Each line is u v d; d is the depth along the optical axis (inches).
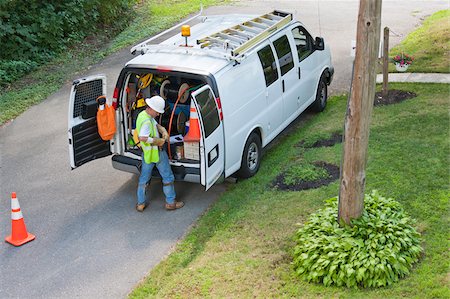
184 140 313.0
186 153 321.4
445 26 625.6
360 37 231.3
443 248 255.1
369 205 269.1
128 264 281.1
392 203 270.4
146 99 307.9
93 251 293.7
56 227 318.0
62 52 637.9
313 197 314.8
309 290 242.7
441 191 300.5
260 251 275.3
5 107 509.4
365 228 253.3
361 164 247.6
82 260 287.0
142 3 844.0
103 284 267.7
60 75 582.2
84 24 677.9
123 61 610.9
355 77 237.1
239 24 380.2
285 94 382.6
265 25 386.3
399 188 307.6
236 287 251.8
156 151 308.0
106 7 709.3
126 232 308.7
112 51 643.5
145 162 312.0
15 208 301.9
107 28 717.9
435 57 535.2
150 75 334.0
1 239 310.2
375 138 373.4
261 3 820.0
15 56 598.9
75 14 664.4
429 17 696.4
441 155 339.9
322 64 434.9
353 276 239.9
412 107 420.5
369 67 233.9
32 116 491.5
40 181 373.4
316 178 335.6
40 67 604.4
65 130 456.1
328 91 490.0
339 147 372.8
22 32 602.2
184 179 320.5
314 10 770.2
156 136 309.0
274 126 374.0
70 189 359.9
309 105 423.8
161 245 294.5
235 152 331.9
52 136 445.7
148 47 344.8
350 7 779.4
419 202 292.5
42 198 350.6
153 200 339.9
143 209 328.5
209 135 304.3
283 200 317.4
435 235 265.1
